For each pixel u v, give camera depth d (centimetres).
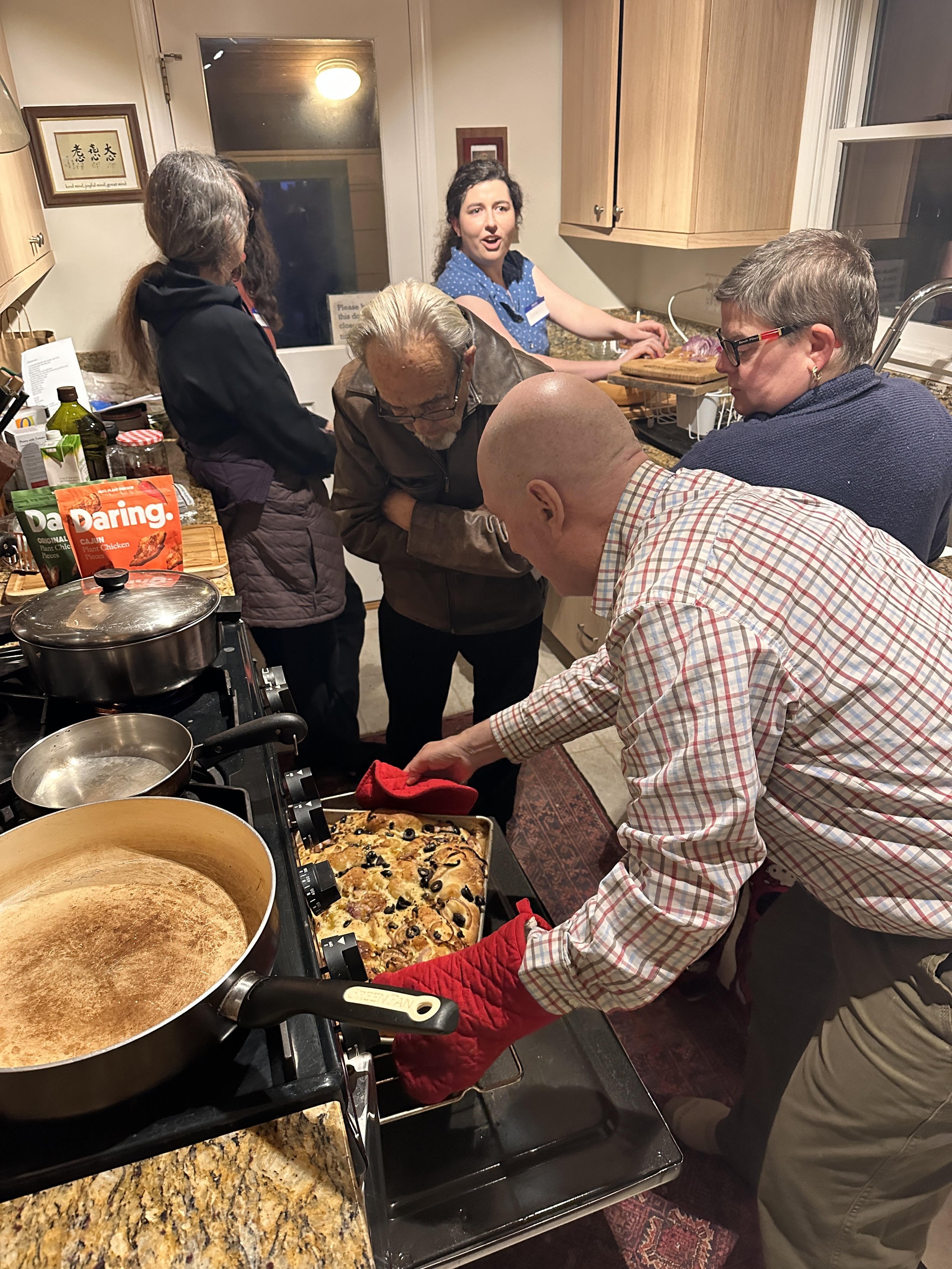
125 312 237
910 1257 116
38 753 88
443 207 309
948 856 87
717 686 73
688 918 76
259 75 275
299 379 314
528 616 186
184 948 70
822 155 243
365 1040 73
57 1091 55
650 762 77
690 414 252
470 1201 83
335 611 223
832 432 127
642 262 340
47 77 260
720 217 250
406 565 181
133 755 92
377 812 118
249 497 204
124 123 271
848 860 92
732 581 77
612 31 263
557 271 336
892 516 125
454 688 287
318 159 290
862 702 81
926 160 208
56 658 100
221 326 184
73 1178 57
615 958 79
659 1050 165
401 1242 79
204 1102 61
